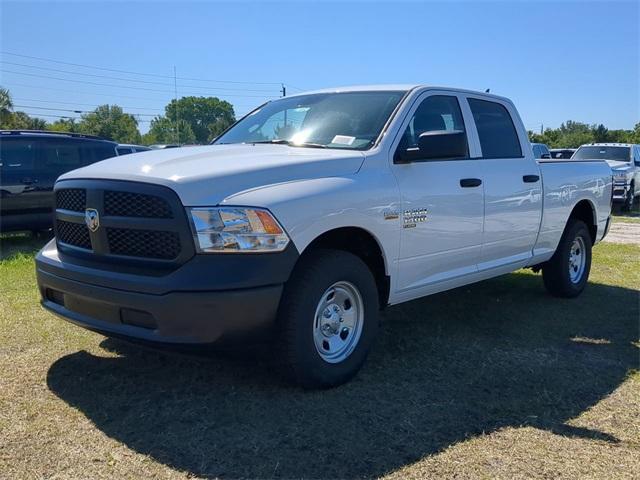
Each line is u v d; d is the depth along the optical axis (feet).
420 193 14.75
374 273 14.58
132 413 11.73
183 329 11.14
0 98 183.83
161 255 11.49
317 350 12.67
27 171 34.19
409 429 11.39
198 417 11.60
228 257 11.27
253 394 12.66
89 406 12.00
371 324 13.76
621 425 11.86
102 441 10.66
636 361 15.57
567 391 13.47
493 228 17.34
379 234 13.73
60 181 13.58
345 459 10.27
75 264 12.60
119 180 11.94
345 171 13.37
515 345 16.55
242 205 11.41
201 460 10.12
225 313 11.16
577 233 21.71
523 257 19.27
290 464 10.07
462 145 14.28
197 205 11.20
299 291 12.15
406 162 14.62
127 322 11.73
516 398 13.00
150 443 10.62
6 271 25.00
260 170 12.22
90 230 12.30
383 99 15.75
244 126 17.67
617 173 59.62
